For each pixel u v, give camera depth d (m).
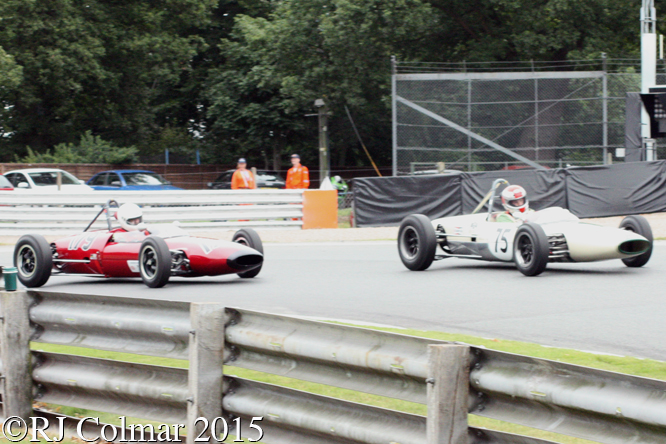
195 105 59.12
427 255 15.16
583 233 13.37
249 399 5.70
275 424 5.54
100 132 53.34
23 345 6.92
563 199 24.95
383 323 10.11
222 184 43.81
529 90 28.92
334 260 17.78
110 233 14.56
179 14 51.34
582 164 28.73
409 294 12.53
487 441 4.57
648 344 8.53
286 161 56.56
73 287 14.49
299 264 17.12
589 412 4.11
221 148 55.19
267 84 47.47
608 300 11.36
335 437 5.16
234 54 51.03
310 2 40.84
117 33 47.97
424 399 4.73
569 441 6.19
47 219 23.91
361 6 38.28
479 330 9.52
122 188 36.19
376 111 49.00
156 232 14.23
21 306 6.92
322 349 5.22
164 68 52.06
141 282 14.93
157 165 48.06
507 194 14.86
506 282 13.43
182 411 5.96
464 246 15.54
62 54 44.44
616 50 39.94
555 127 28.97
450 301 11.71
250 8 56.75
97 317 6.48
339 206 32.62
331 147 54.62
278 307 11.53
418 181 25.38
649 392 3.91
